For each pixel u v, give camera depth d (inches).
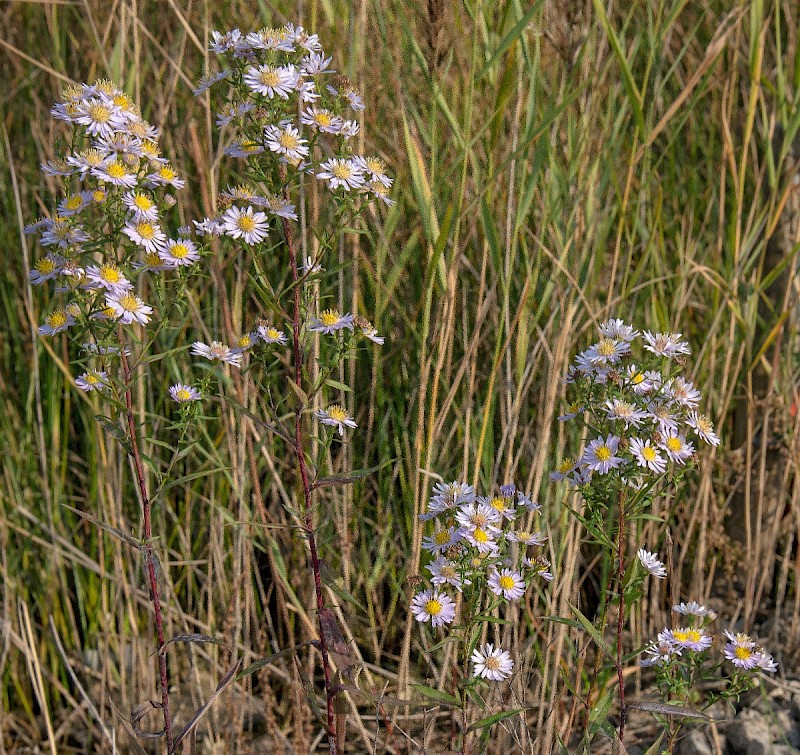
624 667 104.3
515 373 101.7
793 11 108.2
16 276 107.4
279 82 92.9
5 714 104.8
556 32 98.4
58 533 105.9
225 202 94.0
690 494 107.9
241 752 101.3
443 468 102.0
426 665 103.8
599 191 101.0
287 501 100.3
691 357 108.1
